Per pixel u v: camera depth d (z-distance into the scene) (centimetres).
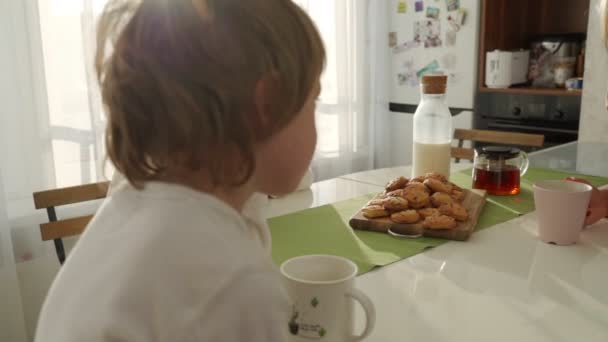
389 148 340
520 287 79
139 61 41
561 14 292
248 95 42
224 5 41
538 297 76
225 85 41
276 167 49
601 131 246
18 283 189
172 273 41
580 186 99
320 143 302
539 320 69
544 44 276
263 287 42
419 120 140
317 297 59
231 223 45
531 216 114
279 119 45
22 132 195
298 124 49
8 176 194
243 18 41
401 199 109
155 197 45
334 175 311
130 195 48
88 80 204
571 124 265
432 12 303
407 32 317
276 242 101
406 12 315
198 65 41
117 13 44
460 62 296
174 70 41
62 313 43
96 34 46
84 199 133
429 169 139
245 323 40
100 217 48
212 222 44
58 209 203
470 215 108
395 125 336
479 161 132
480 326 68
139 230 43
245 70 41
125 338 40
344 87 304
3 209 181
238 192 50
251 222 59
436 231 101
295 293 59
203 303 40
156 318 40
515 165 130
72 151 210
